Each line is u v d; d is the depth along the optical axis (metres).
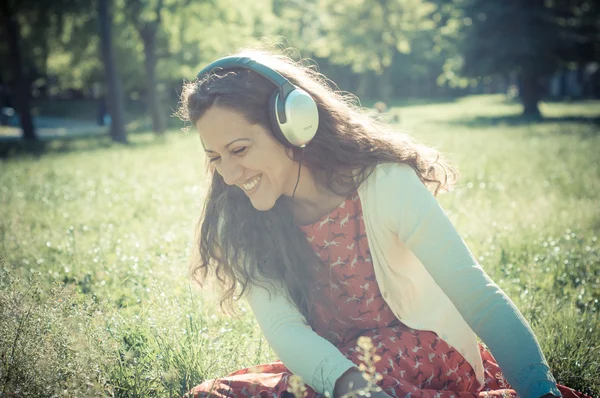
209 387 2.20
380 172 2.09
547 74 35.31
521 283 4.43
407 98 73.50
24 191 10.55
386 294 2.17
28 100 28.56
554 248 5.14
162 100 43.78
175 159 15.88
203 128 1.96
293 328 2.15
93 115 52.22
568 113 37.00
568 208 7.35
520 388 1.80
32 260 5.20
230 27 29.20
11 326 2.34
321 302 2.27
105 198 9.17
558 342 3.02
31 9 27.20
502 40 34.31
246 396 2.12
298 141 1.95
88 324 2.71
